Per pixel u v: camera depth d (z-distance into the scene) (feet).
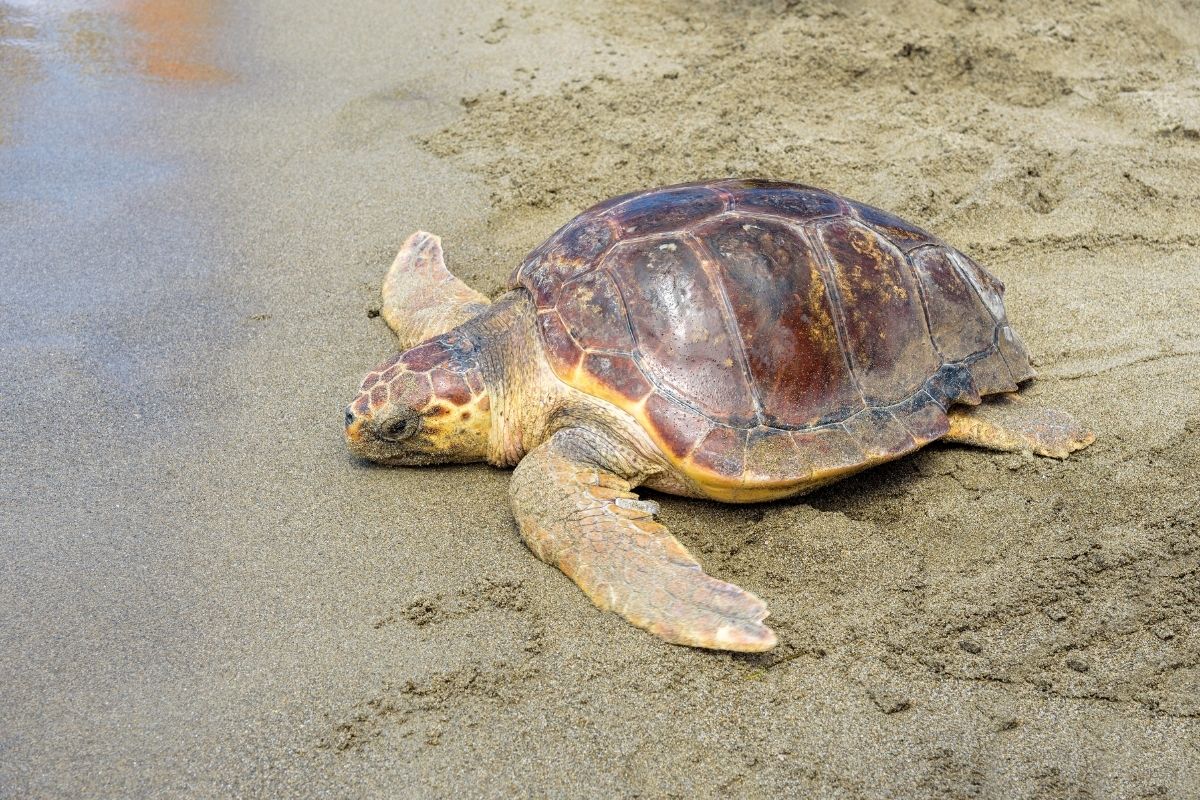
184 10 11.23
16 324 7.54
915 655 6.22
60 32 10.56
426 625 6.28
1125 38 10.87
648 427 6.57
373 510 6.73
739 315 6.64
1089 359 7.51
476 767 5.89
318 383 7.33
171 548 6.54
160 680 6.09
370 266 8.06
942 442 7.11
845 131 9.14
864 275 6.86
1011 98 9.68
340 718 5.99
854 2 10.93
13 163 8.68
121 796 5.80
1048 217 8.47
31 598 6.33
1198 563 6.48
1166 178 8.72
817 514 6.70
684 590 6.22
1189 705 6.06
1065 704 6.08
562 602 6.35
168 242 8.15
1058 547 6.59
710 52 10.20
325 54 10.32
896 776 5.89
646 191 7.28
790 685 6.13
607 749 5.94
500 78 9.80
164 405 7.16
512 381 6.84
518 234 8.34
